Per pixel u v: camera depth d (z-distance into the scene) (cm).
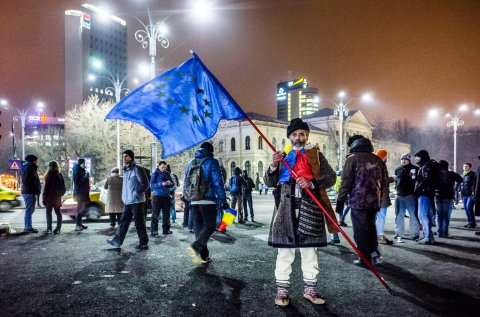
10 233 906
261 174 5675
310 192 384
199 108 476
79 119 3891
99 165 3922
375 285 471
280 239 390
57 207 925
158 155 3759
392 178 768
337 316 370
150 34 1677
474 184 955
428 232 755
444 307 396
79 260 610
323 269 548
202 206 557
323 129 6644
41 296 430
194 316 371
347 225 1030
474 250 690
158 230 980
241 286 466
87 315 374
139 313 379
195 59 484
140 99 471
